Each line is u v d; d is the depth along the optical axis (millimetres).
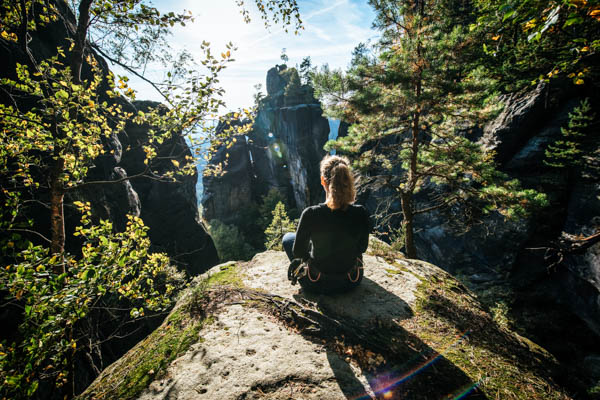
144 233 3354
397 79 6852
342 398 1486
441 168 8172
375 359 1787
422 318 2305
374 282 2844
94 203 9805
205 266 22906
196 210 25156
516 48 10539
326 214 2023
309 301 2447
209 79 3605
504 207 7395
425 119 7926
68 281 2371
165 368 1779
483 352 1967
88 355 4250
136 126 16594
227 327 2133
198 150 4164
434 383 1609
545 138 11938
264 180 56281
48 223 7262
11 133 3217
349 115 8180
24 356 2102
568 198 11422
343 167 1960
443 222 15570
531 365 1927
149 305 3637
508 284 12906
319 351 1864
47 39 9047
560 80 11242
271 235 16000
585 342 10766
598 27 5090
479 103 7184
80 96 3287
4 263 4461
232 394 1524
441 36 6867
